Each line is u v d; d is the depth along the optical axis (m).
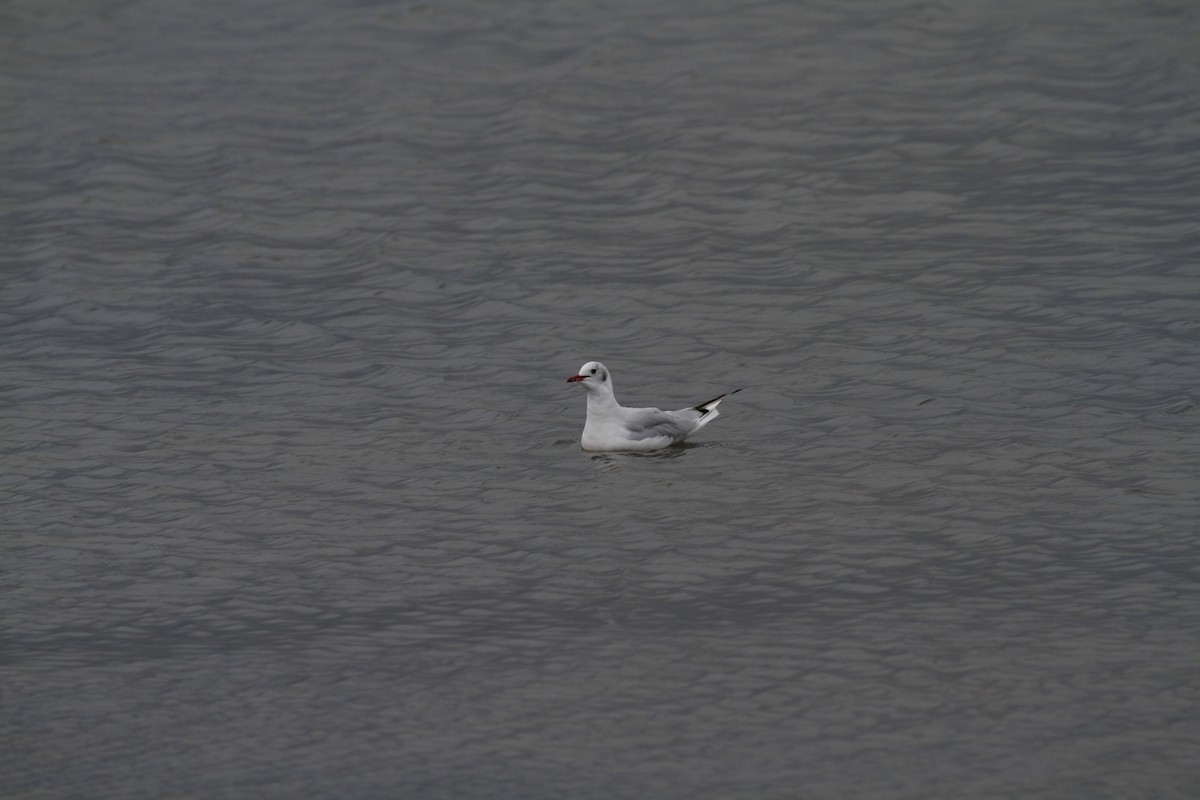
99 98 43.38
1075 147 37.72
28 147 40.66
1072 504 22.17
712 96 41.69
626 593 20.17
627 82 42.81
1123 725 16.34
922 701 17.06
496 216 36.16
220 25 47.81
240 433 26.08
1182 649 17.91
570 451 25.08
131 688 17.94
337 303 32.16
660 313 30.86
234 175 38.84
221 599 20.38
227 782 15.88
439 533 22.19
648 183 37.38
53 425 26.50
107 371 28.95
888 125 39.59
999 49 42.84
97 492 23.84
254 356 29.58
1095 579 19.88
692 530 21.97
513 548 21.62
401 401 27.39
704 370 28.25
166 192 38.09
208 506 23.30
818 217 35.28
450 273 33.41
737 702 17.22
